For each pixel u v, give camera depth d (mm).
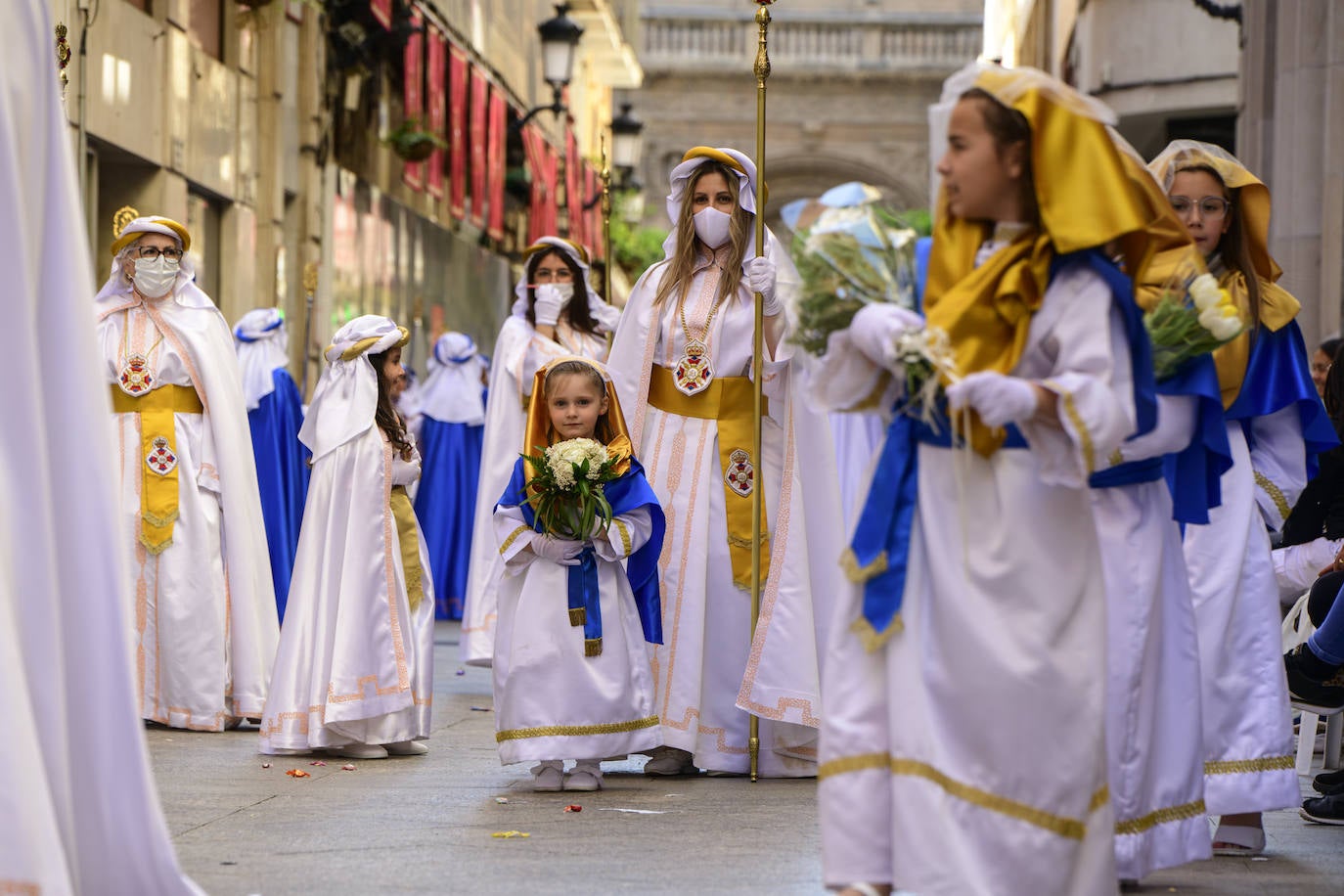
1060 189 3834
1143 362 3973
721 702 7203
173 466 8625
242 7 15617
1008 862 3762
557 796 6473
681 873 4973
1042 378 3900
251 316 10875
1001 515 3818
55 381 3824
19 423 3660
